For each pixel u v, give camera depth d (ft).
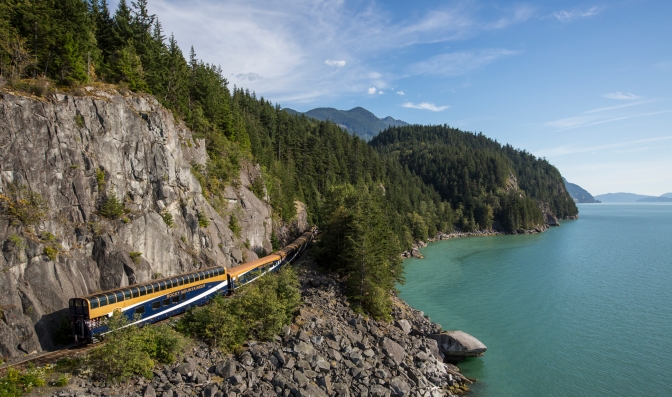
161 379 93.97
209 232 182.09
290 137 469.16
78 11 161.68
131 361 90.63
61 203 120.57
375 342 136.67
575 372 135.85
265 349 114.62
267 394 96.43
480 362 144.25
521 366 140.46
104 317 106.32
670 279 263.70
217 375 100.53
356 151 577.43
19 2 133.59
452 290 239.30
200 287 142.92
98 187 133.90
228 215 212.43
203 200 188.55
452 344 148.36
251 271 174.91
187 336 113.19
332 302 158.61
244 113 418.92
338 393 103.76
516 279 267.39
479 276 278.26
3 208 104.17
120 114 146.10
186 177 177.99
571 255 366.84
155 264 147.64
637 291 234.38
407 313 180.04
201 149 205.67
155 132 161.89
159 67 199.11
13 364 90.84
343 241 206.90
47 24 135.64
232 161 240.53
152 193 156.66
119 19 193.36
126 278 128.77
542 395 121.19
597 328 175.32
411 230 454.81
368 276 170.91
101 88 147.02
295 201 377.91
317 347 120.37
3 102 109.81
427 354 138.62
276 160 398.01
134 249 139.33
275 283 138.31
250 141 337.72
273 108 569.64
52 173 118.83
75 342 105.81
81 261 120.26
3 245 100.63
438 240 516.32
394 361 126.62
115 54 178.81
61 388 83.10
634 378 131.13
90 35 161.99
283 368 106.83
